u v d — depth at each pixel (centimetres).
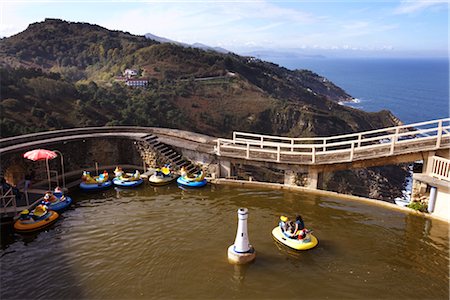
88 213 1623
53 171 1889
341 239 1385
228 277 1132
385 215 1602
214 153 2059
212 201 1766
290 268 1185
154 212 1631
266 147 3169
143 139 2222
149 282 1106
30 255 1267
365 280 1129
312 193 1872
